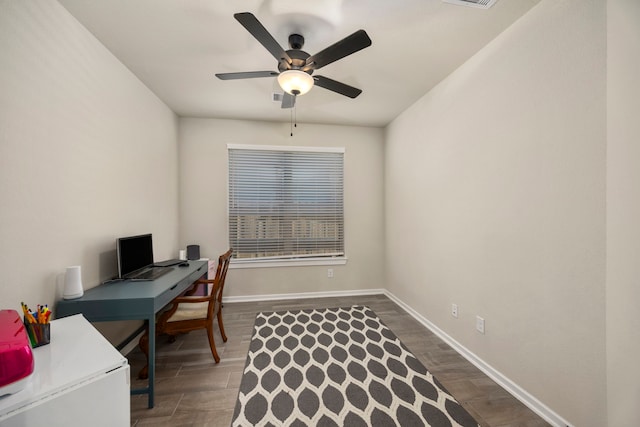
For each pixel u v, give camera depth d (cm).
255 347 225
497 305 179
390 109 311
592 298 123
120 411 98
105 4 150
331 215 367
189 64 214
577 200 129
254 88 256
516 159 163
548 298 144
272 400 161
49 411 81
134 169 229
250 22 134
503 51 173
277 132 352
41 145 138
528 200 155
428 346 227
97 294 163
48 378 87
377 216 375
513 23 165
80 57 165
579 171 128
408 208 306
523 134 158
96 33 175
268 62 212
